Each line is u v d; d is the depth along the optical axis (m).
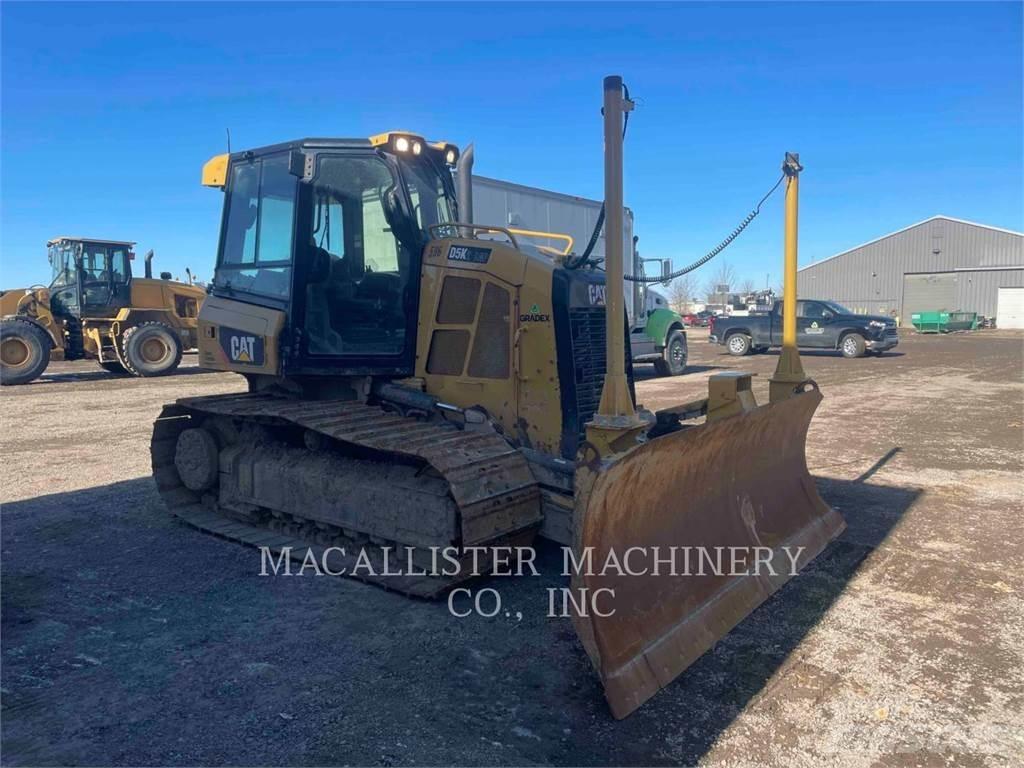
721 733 3.33
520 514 4.82
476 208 13.70
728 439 4.59
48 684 3.79
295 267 5.63
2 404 13.66
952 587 4.91
